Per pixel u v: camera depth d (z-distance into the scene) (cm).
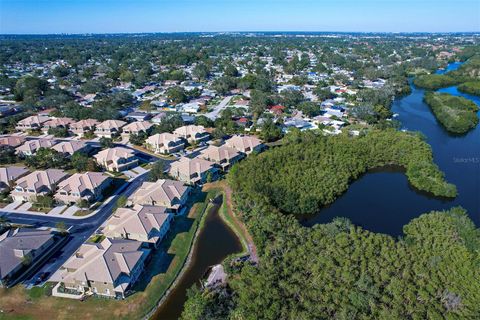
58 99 18550
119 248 6625
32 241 7019
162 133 13325
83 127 14588
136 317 5844
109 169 11050
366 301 5619
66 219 8406
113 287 5984
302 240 7169
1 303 5966
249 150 12269
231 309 5662
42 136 14588
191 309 5491
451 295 5703
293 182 9656
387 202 9544
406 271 6175
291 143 12469
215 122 15312
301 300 5738
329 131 14812
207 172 10425
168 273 6731
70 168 11250
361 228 7606
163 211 8081
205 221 8588
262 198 8656
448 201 9600
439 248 6912
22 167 11344
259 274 6262
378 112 16475
